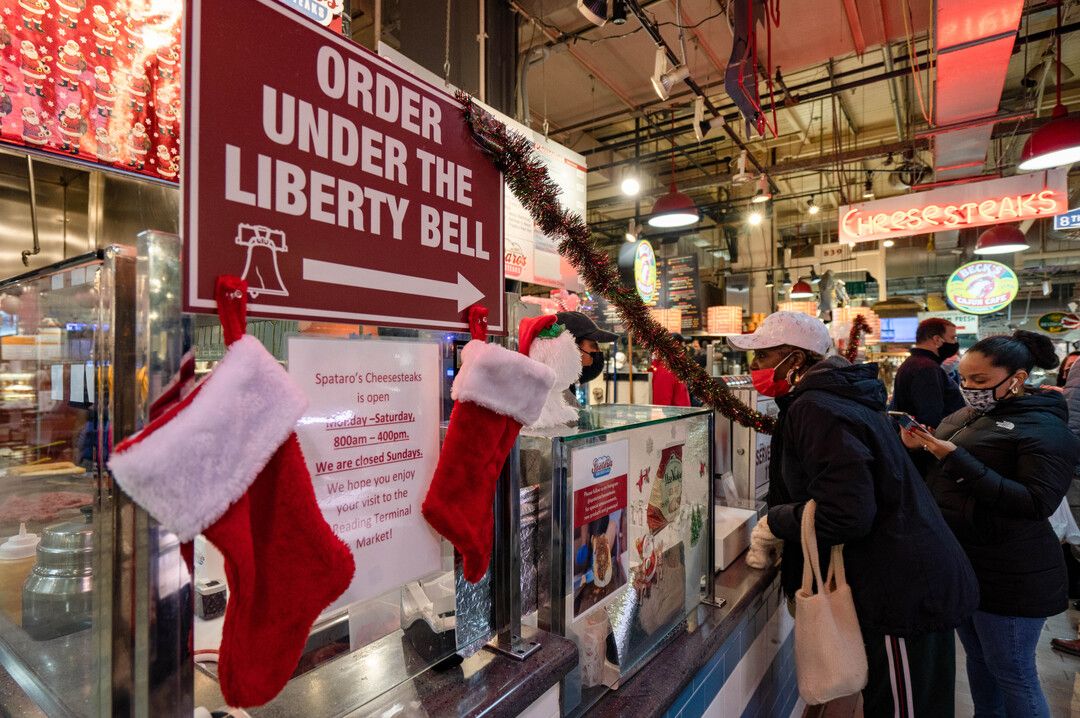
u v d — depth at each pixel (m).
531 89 6.32
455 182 0.99
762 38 4.48
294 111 0.73
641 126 7.75
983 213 5.33
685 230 11.82
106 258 0.58
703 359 4.40
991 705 2.07
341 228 0.79
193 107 0.62
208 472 0.55
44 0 1.49
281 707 0.83
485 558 0.92
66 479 0.70
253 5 0.69
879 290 12.84
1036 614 1.82
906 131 7.23
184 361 0.61
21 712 0.77
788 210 12.39
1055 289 14.84
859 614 1.61
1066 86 7.06
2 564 0.83
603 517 1.26
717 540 1.95
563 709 1.11
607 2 3.32
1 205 2.38
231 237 0.66
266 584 0.62
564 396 1.70
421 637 0.97
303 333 0.81
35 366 0.80
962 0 3.42
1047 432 1.83
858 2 4.04
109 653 0.59
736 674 1.73
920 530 1.56
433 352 0.94
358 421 0.81
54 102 1.51
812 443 1.57
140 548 0.57
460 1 3.61
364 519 0.81
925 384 3.28
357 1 4.40
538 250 3.84
